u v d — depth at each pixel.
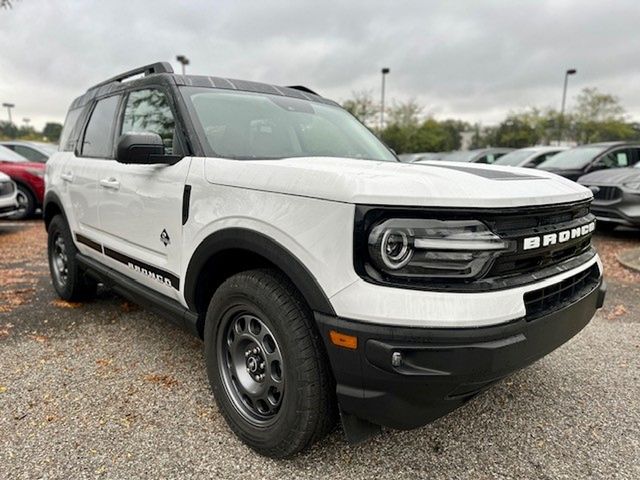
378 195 1.71
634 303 4.51
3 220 9.57
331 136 3.21
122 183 3.00
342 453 2.24
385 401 1.77
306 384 1.96
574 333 2.19
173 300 2.75
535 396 2.79
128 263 3.06
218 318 2.35
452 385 1.72
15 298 4.46
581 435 2.42
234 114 2.84
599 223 7.81
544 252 1.94
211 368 2.45
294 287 2.03
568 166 8.98
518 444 2.34
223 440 2.34
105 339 3.52
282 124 3.02
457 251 1.69
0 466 2.12
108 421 2.47
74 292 4.14
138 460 2.18
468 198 1.71
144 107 3.03
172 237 2.56
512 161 11.04
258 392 2.24
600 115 37.06
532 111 38.81
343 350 1.77
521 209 1.81
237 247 2.12
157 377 2.95
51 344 3.42
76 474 2.08
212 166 2.33
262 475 2.10
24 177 9.47
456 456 2.24
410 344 1.67
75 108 4.36
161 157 2.47
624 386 2.92
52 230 4.36
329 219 1.79
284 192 1.95
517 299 1.79
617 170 7.63
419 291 1.69
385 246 1.70
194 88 2.87
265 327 2.16
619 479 2.09
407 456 2.23
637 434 2.43
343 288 1.75
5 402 2.64
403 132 37.03
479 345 1.68
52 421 2.46
